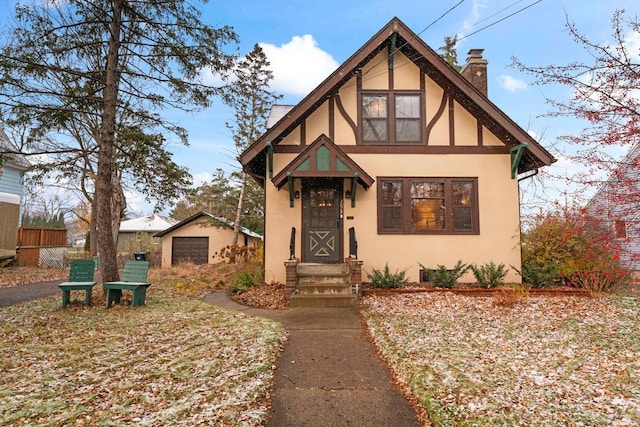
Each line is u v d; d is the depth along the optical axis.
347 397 4.00
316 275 9.38
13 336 6.00
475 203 10.77
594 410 3.46
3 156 9.62
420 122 10.92
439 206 10.77
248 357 4.98
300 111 10.07
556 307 7.88
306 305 8.41
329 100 10.86
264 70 23.33
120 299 8.75
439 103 10.98
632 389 3.91
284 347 5.66
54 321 6.95
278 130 10.06
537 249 10.38
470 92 10.15
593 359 4.87
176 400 3.77
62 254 19.16
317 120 10.79
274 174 10.67
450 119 10.93
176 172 12.10
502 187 10.80
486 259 10.59
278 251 10.51
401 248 10.60
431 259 10.59
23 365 4.73
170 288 11.51
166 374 4.42
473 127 10.92
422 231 10.64
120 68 9.84
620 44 5.71
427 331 6.23
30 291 10.71
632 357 4.91
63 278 13.99
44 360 4.92
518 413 3.42
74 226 50.34
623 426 3.17
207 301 9.24
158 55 9.48
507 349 5.29
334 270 9.59
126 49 9.54
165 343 5.62
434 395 3.84
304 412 3.66
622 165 6.25
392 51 10.65
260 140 10.07
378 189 10.69
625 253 7.76
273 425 3.41
